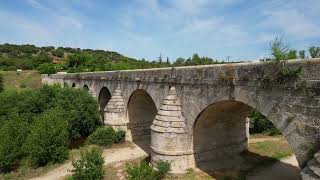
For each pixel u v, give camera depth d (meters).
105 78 39.00
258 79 15.79
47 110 32.81
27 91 38.62
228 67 17.89
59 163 27.05
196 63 59.44
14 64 118.44
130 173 21.28
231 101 18.69
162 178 21.92
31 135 27.59
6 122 29.70
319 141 12.78
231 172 22.72
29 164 26.75
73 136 33.19
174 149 22.41
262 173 22.59
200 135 23.06
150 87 26.94
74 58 98.56
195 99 21.11
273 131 36.31
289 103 14.12
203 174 22.23
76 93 36.62
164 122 22.66
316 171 12.00
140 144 33.47
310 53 15.98
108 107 35.06
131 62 89.88
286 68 14.07
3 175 24.59
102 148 31.95
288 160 25.70
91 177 21.12
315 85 12.88
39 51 169.88
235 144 26.20
